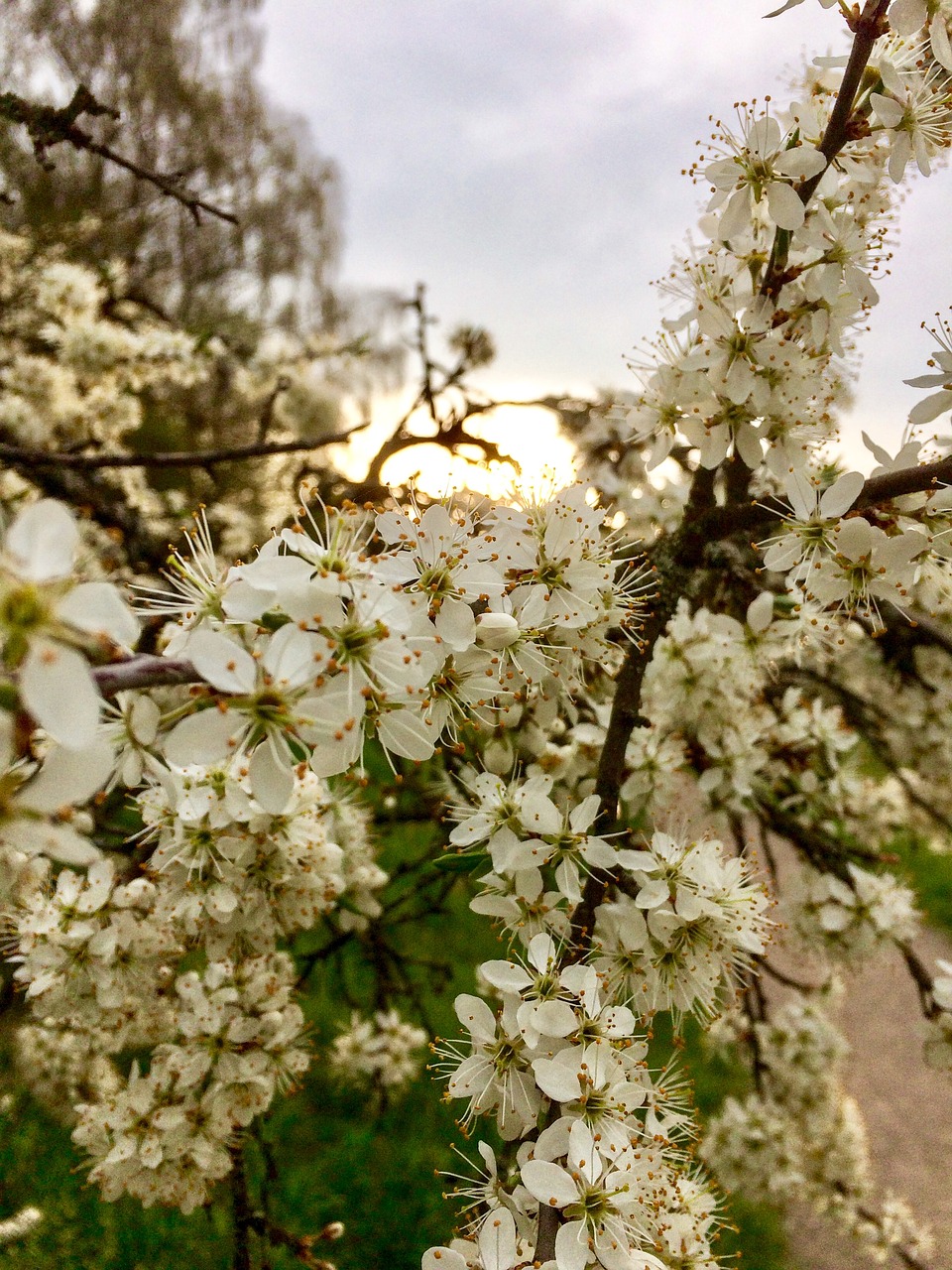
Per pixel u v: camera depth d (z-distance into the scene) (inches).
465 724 4.2
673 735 6.8
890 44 5.0
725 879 4.8
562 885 4.6
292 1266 8.9
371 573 3.7
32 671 2.7
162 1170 5.4
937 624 9.3
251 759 3.3
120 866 6.5
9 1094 8.9
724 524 5.4
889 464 4.6
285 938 6.1
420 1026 13.0
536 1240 3.8
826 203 5.1
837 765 8.4
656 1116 4.7
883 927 7.3
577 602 4.4
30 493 10.9
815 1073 9.3
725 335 5.1
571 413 8.4
